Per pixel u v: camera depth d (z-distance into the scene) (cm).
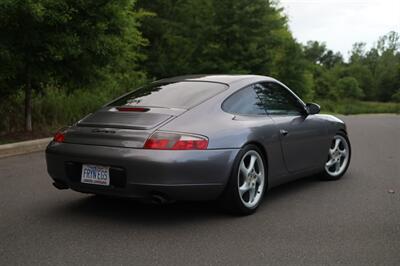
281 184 556
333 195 557
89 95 1380
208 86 493
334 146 640
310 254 365
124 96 521
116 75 1566
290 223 445
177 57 2719
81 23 982
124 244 384
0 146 865
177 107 452
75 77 1080
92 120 461
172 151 405
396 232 421
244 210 461
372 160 834
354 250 374
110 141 423
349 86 7800
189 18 2644
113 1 1005
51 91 1252
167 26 2812
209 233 413
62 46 949
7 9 852
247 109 491
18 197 537
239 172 454
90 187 432
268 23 2406
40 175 666
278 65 3028
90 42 998
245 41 2347
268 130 492
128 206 498
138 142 411
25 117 1068
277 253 367
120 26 1054
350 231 422
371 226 438
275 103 535
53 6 905
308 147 566
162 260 351
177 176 405
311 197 546
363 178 662
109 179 420
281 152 514
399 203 523
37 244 384
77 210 483
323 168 613
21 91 1141
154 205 501
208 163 420
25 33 927
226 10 2314
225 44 2356
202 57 2412
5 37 919
